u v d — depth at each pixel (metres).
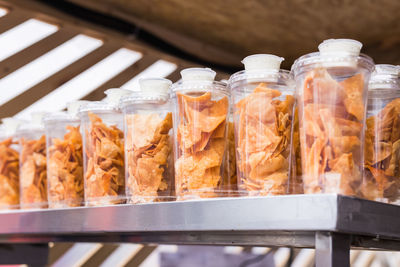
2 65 2.47
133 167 1.06
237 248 3.48
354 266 4.27
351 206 0.78
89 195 1.15
